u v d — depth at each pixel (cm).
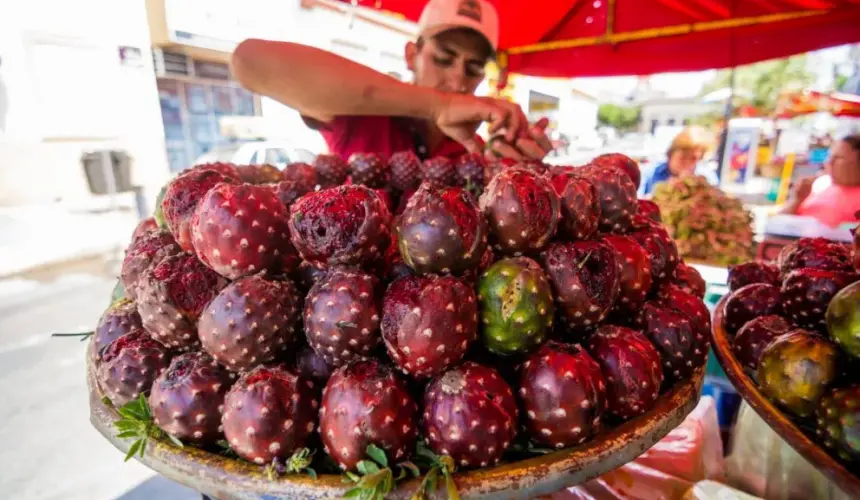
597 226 72
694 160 351
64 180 336
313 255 61
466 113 128
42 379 221
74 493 162
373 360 59
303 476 54
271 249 62
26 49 308
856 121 356
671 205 265
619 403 65
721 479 105
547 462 57
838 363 77
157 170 340
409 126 175
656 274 84
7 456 177
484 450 55
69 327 263
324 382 63
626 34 282
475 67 175
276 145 354
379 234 61
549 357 60
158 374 67
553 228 65
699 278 104
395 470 55
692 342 76
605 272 67
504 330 60
